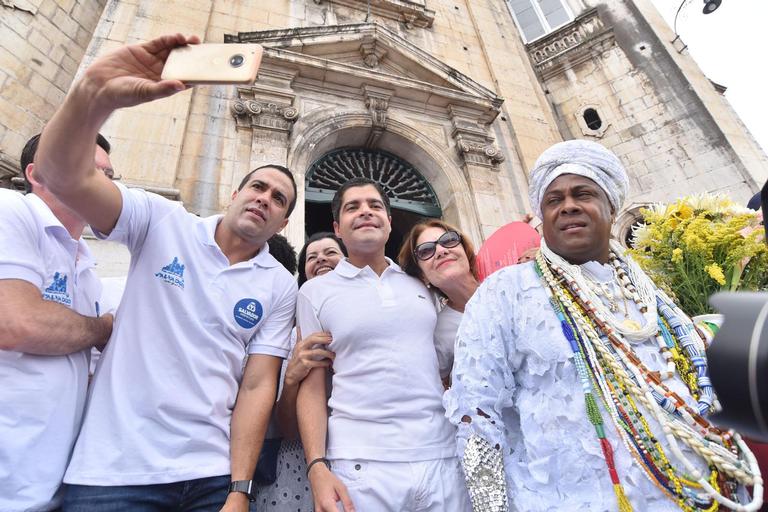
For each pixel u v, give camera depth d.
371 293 1.88
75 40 6.57
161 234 1.65
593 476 1.14
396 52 6.86
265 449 1.80
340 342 1.75
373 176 6.50
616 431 1.17
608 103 8.80
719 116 7.90
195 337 1.54
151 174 4.60
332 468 1.58
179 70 1.09
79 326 1.44
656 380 1.22
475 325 1.48
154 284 1.58
